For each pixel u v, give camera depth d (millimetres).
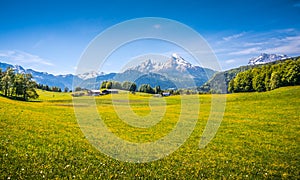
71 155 14984
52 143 17453
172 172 13336
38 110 40188
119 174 12492
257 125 31266
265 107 45500
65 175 11656
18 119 27062
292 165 15773
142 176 12508
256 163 15844
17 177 10844
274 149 19859
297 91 56156
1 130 20078
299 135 25688
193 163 15172
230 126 30484
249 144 21531
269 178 13156
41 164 12781
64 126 25953
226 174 13312
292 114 37875
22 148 15250
